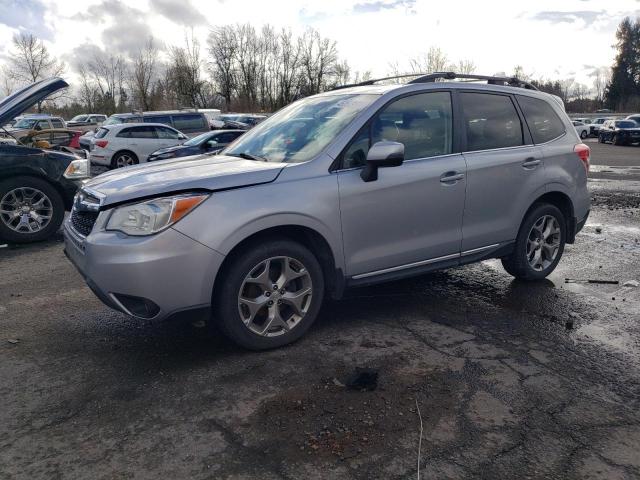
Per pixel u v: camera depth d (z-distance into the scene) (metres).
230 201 3.31
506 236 4.66
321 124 4.04
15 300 4.71
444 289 4.93
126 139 16.25
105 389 3.14
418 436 2.65
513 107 4.76
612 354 3.59
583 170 5.18
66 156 7.20
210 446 2.59
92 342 3.80
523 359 3.50
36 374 3.33
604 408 2.93
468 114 4.42
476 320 4.18
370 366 3.39
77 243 3.53
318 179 3.62
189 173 3.56
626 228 7.82
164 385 3.17
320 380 3.21
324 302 4.55
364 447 2.56
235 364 3.43
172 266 3.17
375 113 3.92
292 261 3.57
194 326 4.03
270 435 2.66
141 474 2.39
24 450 2.57
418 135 4.12
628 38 90.44
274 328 3.63
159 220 3.16
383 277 4.01
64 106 58.03
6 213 6.78
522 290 4.92
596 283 5.16
